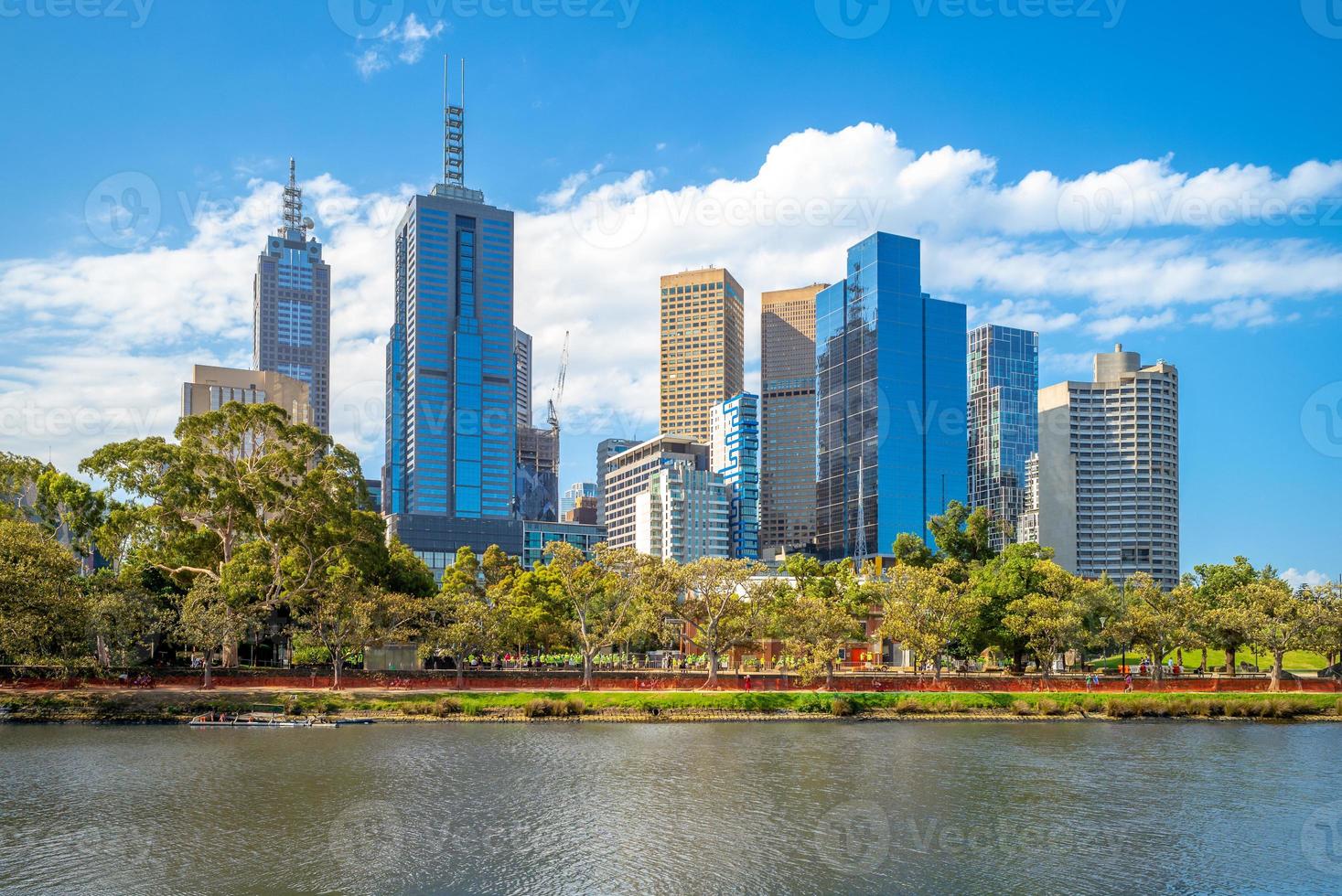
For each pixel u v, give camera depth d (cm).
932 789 8694
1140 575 16538
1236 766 9944
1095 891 6103
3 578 10600
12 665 12200
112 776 8644
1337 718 13762
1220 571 19050
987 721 13088
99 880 5978
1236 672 17325
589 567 13962
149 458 12788
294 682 12862
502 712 12306
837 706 13000
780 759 9900
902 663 19175
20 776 8619
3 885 5875
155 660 13862
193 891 5809
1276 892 6122
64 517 14075
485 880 6053
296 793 8131
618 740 10894
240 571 12181
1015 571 15675
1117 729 12562
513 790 8338
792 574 18825
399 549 16725
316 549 13138
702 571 13388
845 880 6178
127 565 13388
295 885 5919
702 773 9112
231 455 13850
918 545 18412
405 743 10406
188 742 10288
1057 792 8656
